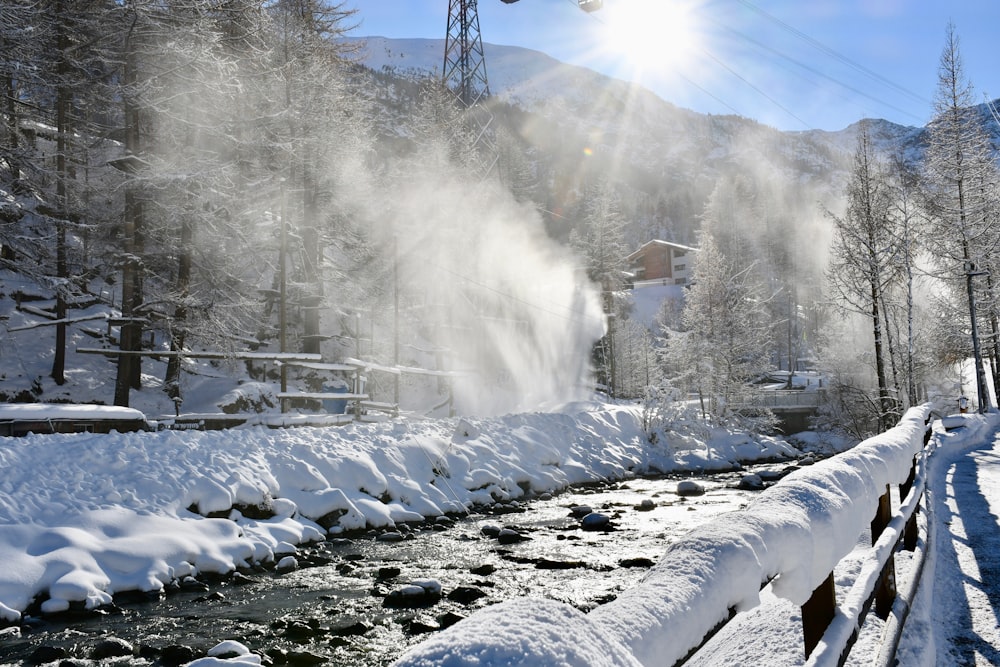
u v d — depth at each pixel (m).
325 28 37.06
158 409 27.42
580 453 27.77
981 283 36.50
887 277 33.59
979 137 34.78
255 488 14.00
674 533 15.48
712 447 36.84
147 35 23.27
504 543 14.48
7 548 9.81
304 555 13.01
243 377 32.47
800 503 2.21
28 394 25.06
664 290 104.50
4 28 20.50
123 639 8.44
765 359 49.84
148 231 27.28
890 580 3.86
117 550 10.61
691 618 1.28
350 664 7.83
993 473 12.16
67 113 26.31
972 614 4.75
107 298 32.88
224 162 27.00
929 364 41.22
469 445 22.27
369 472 17.03
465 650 0.85
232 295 29.98
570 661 0.88
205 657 7.64
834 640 2.23
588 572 11.98
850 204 34.12
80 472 12.24
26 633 8.55
